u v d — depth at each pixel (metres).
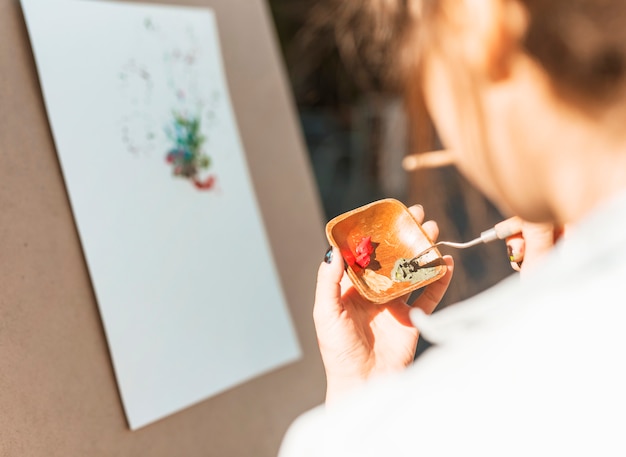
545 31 0.51
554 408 0.48
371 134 3.68
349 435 0.56
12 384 0.97
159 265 1.19
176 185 1.25
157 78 1.24
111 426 1.09
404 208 1.03
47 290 1.04
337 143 4.64
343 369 0.91
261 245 1.37
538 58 0.52
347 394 0.90
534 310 0.53
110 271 1.12
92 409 1.07
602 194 0.55
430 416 0.52
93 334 1.09
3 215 1.00
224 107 1.37
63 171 1.08
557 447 0.47
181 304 1.21
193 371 1.21
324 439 0.58
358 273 1.00
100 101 1.14
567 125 0.54
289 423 1.39
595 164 0.54
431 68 0.58
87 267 1.10
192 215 1.26
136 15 1.22
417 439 0.52
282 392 1.39
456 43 0.55
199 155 1.30
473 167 0.62
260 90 1.49
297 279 1.50
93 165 1.12
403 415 0.54
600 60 0.51
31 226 1.03
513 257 0.92
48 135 1.08
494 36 0.52
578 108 0.53
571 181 0.56
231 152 1.36
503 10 0.52
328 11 1.40
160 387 1.16
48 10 1.08
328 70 3.79
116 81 1.17
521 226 0.89
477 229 0.92
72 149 1.09
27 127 1.05
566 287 0.53
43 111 1.07
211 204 1.30
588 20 0.50
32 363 1.00
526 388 0.49
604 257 0.52
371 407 0.56
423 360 0.57
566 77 0.52
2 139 1.01
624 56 0.51
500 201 0.62
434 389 0.53
